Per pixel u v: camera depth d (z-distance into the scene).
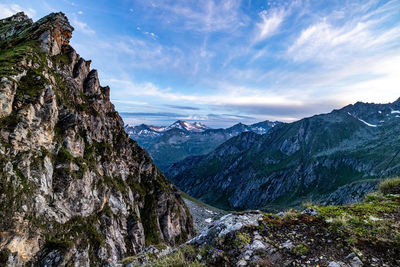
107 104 73.25
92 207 47.88
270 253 6.53
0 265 25.92
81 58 65.38
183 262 7.33
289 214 8.70
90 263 38.75
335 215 7.91
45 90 41.38
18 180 31.22
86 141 55.06
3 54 43.19
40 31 55.09
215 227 8.68
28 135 35.62
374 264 5.36
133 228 57.53
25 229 29.98
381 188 11.37
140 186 76.94
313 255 6.08
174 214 80.31
